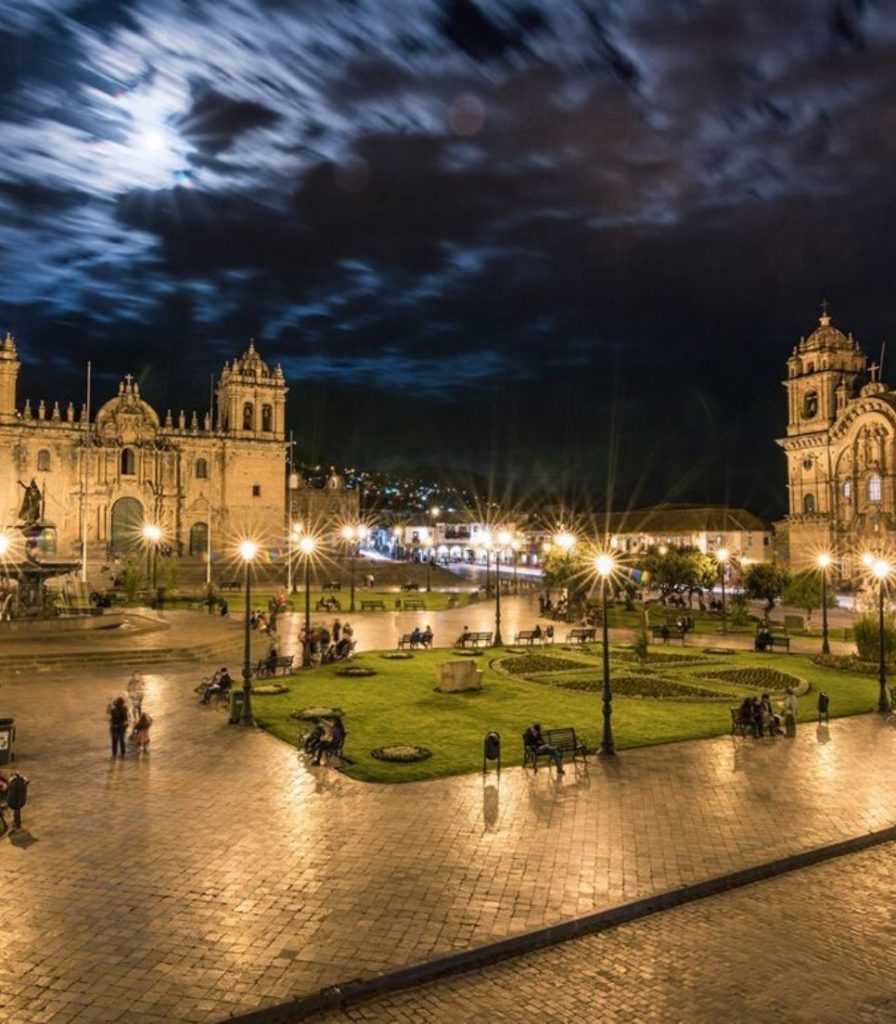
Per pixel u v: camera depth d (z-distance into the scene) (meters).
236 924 14.52
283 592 87.94
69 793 21.31
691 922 15.31
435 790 21.92
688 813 20.47
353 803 20.80
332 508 131.25
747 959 14.02
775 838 18.89
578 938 14.66
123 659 40.75
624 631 59.12
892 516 92.88
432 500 189.88
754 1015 12.39
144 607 71.00
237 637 47.91
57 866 16.83
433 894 15.77
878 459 95.38
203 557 111.19
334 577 105.12
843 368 104.75
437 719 29.98
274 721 29.03
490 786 22.33
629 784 22.73
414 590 95.19
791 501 107.75
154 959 13.37
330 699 33.22
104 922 14.54
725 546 116.12
